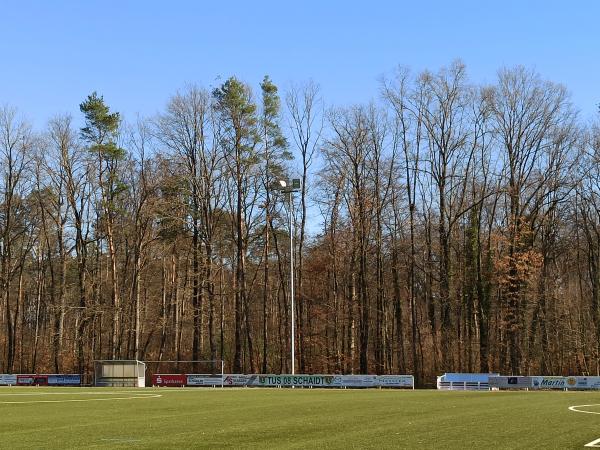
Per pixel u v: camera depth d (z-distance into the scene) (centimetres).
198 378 5309
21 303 7650
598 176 6128
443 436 1588
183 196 6219
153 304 7381
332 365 6612
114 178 6319
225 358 7362
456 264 6550
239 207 6188
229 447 1434
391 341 6988
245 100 6175
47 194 6512
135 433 1739
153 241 6425
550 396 3453
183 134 6281
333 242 6531
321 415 2250
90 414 2408
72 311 6662
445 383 4847
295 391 4253
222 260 6869
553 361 6362
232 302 7312
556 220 6391
